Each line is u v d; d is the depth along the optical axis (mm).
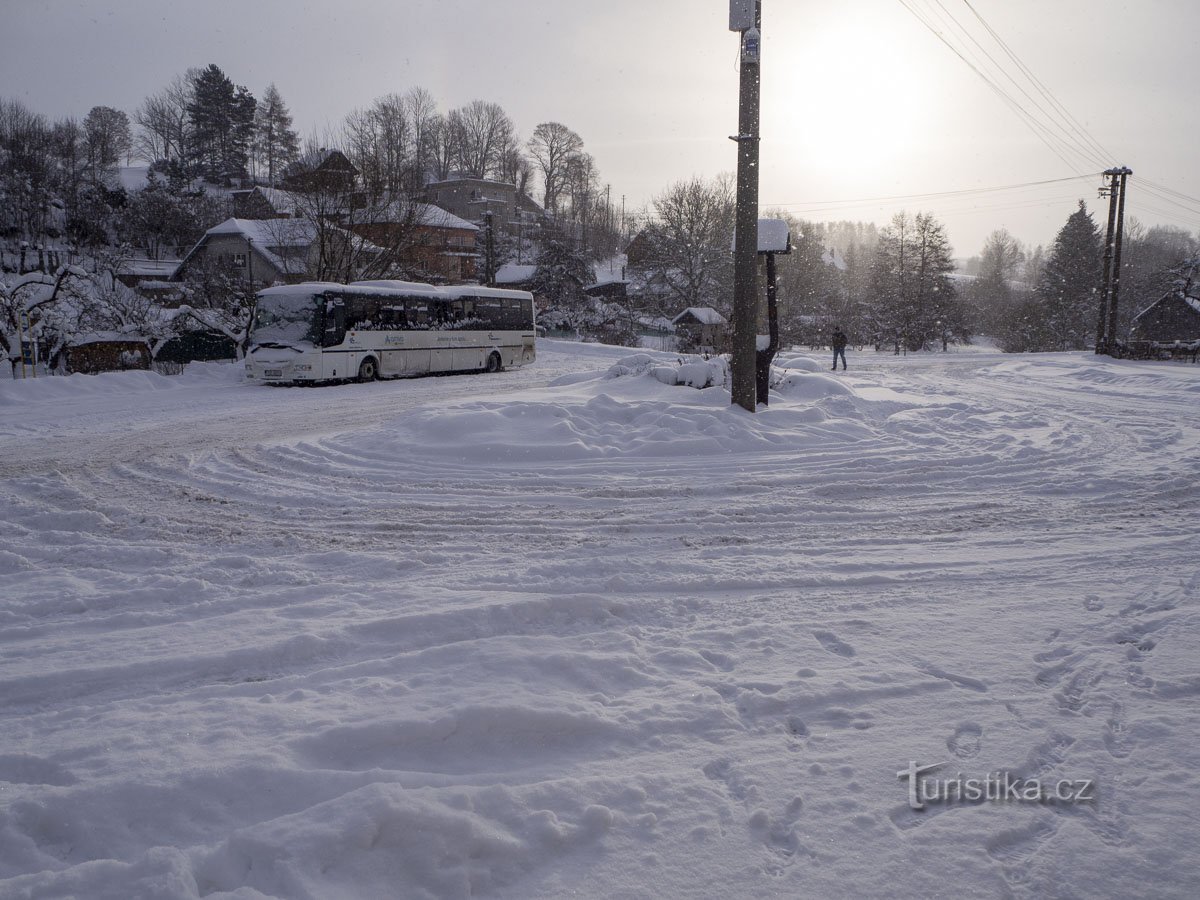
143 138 97812
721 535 7703
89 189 66250
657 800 3236
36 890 2578
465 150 99625
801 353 47031
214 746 3516
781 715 3975
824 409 15094
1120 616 5367
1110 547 7184
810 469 10805
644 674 4426
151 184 75875
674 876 2814
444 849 2852
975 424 14359
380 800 2965
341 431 14219
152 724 3744
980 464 11156
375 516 8484
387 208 33438
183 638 4898
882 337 69938
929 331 68188
